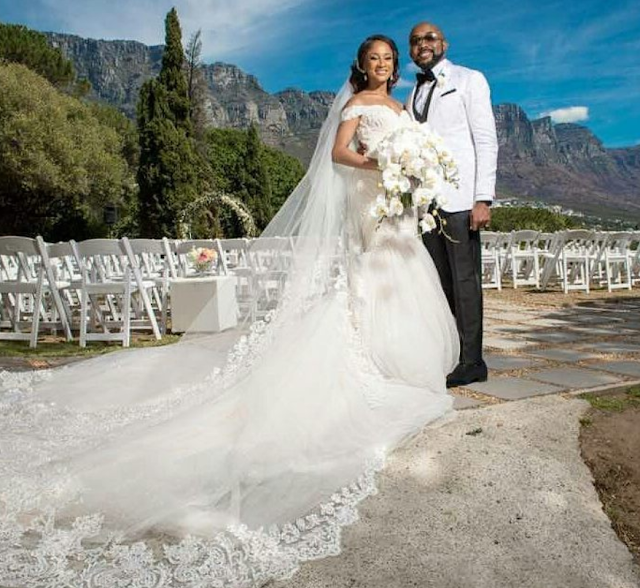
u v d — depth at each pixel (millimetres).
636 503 2355
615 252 11141
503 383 3973
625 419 3197
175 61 18141
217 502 2164
